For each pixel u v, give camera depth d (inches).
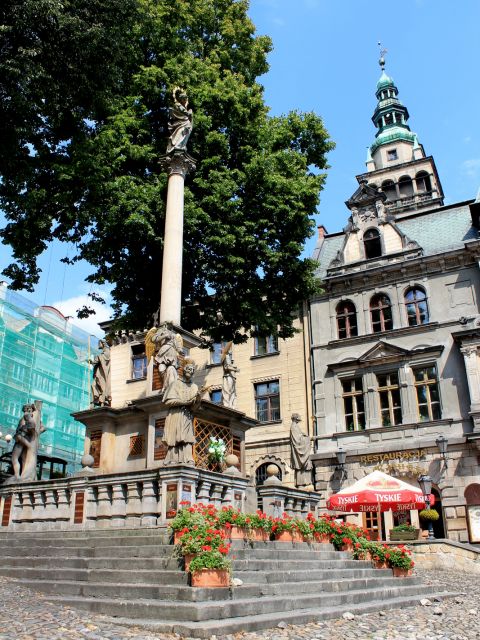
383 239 1237.1
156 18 768.9
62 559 377.7
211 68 786.8
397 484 808.9
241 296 769.6
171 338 548.7
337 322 1219.9
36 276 724.7
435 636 290.8
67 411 1556.3
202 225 720.3
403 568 517.3
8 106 514.0
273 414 1225.4
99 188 656.4
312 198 781.9
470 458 999.6
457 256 1121.4
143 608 279.6
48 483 487.8
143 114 754.2
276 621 283.0
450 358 1075.3
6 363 1368.1
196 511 380.8
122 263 735.1
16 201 629.9
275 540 452.4
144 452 533.6
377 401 1116.5
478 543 907.4
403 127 2063.2
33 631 238.1
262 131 787.4
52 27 511.5
